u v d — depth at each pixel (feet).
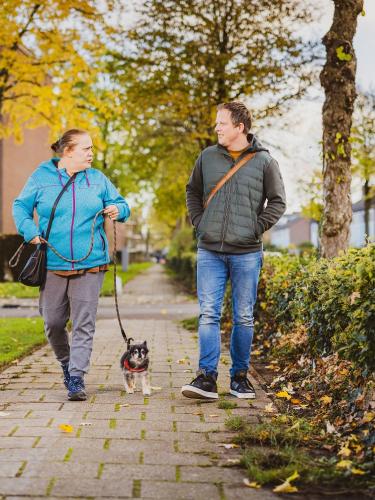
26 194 17.67
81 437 13.30
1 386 18.76
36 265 17.26
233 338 17.80
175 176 95.61
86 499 9.84
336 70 27.35
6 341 28.48
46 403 16.51
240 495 10.21
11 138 100.37
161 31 57.36
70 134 17.84
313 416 15.39
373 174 99.35
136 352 17.67
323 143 27.76
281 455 11.80
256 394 17.98
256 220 17.57
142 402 16.81
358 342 13.78
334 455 12.36
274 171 17.70
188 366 22.77
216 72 58.23
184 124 78.84
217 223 17.54
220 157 17.88
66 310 17.83
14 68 53.72
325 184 27.66
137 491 10.23
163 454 12.23
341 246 27.27
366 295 13.67
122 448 12.56
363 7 27.12
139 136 83.51
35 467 11.29
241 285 17.69
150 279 107.55
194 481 10.78
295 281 22.06
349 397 14.58
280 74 57.06
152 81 59.31
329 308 16.35
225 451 12.51
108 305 54.13
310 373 18.90
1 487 10.27
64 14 51.85
